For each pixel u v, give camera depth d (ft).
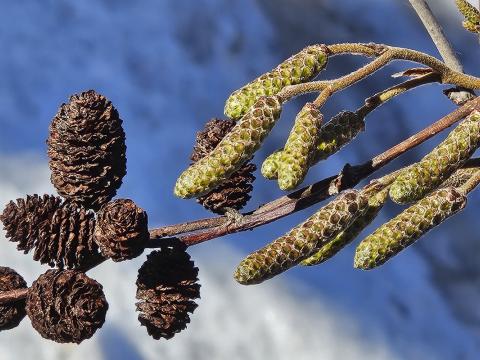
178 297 0.85
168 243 0.85
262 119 0.83
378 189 0.86
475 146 0.84
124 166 0.85
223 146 0.82
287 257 0.83
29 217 0.83
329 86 0.85
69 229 0.84
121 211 0.82
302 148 0.82
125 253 0.82
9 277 0.86
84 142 0.84
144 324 0.85
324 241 0.83
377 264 0.84
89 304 0.82
